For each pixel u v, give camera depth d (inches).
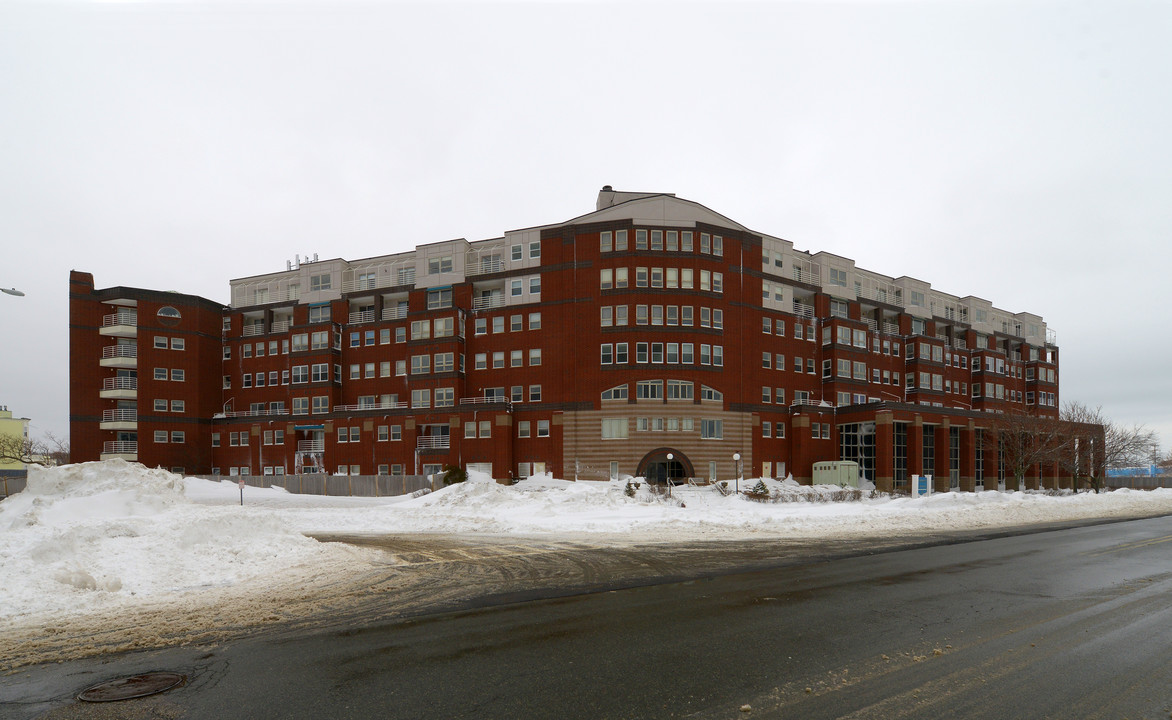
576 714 247.8
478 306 2405.3
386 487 2071.9
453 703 261.4
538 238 2327.8
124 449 2588.6
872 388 2659.9
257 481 2242.9
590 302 2198.6
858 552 714.2
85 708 261.6
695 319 2172.7
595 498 1422.2
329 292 2662.4
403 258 2591.0
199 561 597.9
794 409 2369.6
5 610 427.8
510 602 461.4
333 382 2554.1
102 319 2640.3
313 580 558.3
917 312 2928.2
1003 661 307.1
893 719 238.5
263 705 262.1
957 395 3004.4
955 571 575.2
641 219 2242.9
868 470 2405.3
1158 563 617.6
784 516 1109.7
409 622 402.3
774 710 248.7
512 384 2297.0
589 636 363.3
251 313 2792.8
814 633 362.0
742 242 2304.4
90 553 557.3
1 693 280.8
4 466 3048.7
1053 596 459.8
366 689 279.7
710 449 2139.5
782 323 2434.8
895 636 353.4
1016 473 2495.1
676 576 565.9
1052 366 3484.3
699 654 324.8
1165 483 3036.4
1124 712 245.0
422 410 2303.2
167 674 304.5
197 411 2657.5
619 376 2142.0
